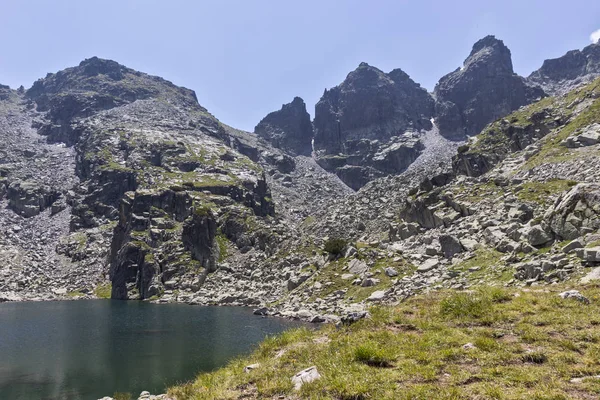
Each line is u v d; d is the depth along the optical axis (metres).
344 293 59.31
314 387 14.10
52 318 67.88
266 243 110.31
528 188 64.50
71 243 146.12
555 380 12.28
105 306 87.00
